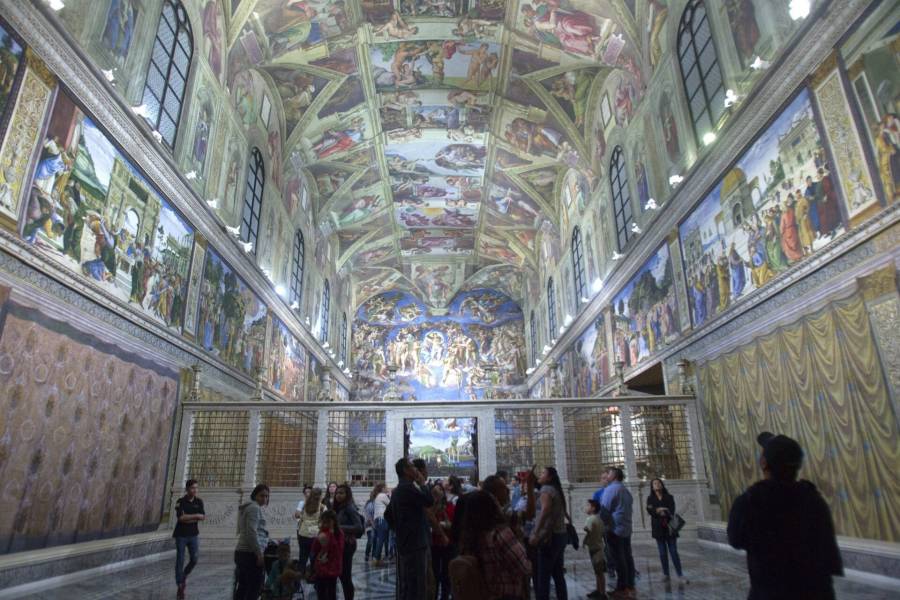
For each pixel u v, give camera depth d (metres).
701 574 9.45
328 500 10.20
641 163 18.47
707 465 13.99
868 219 8.75
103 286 11.06
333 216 31.84
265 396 21.14
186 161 14.82
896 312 8.25
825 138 9.83
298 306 26.38
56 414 9.59
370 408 14.85
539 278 35.50
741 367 12.45
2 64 8.55
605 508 8.06
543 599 6.40
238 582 6.34
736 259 12.77
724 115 13.26
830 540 3.14
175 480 13.80
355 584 9.41
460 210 34.62
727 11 13.12
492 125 26.05
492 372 41.25
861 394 8.88
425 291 42.34
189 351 14.89
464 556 3.71
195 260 15.35
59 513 9.59
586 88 22.22
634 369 19.17
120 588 8.98
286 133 23.56
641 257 18.39
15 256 8.72
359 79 22.94
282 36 19.16
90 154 10.72
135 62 12.22
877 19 8.70
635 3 17.55
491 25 20.52
